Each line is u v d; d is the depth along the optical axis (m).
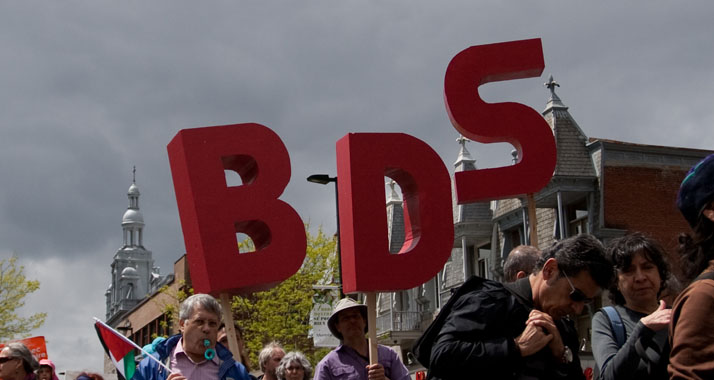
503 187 10.73
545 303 4.75
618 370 4.51
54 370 10.02
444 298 32.81
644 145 27.70
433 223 10.14
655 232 27.27
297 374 9.35
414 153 10.27
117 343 6.48
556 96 28.05
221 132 10.23
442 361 4.66
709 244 3.24
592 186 27.20
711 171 3.24
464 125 11.20
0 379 7.53
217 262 9.79
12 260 38.50
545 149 10.95
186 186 10.09
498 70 11.45
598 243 4.74
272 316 31.64
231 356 6.60
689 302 3.08
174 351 6.48
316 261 32.97
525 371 4.64
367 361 8.40
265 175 10.22
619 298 5.56
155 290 52.00
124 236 99.38
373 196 9.95
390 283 9.75
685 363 3.03
